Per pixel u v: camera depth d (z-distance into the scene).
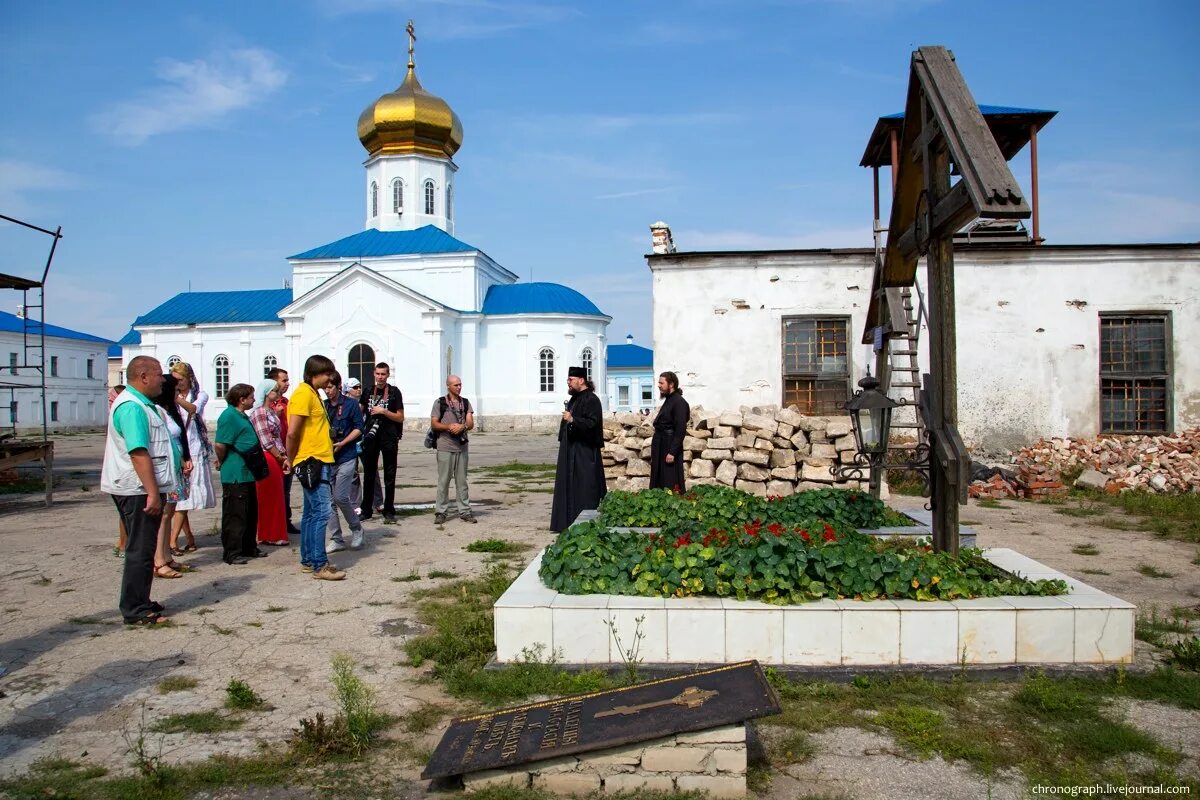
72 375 54.44
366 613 6.91
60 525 12.01
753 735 4.40
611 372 66.75
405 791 3.95
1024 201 5.45
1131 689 4.87
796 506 8.55
